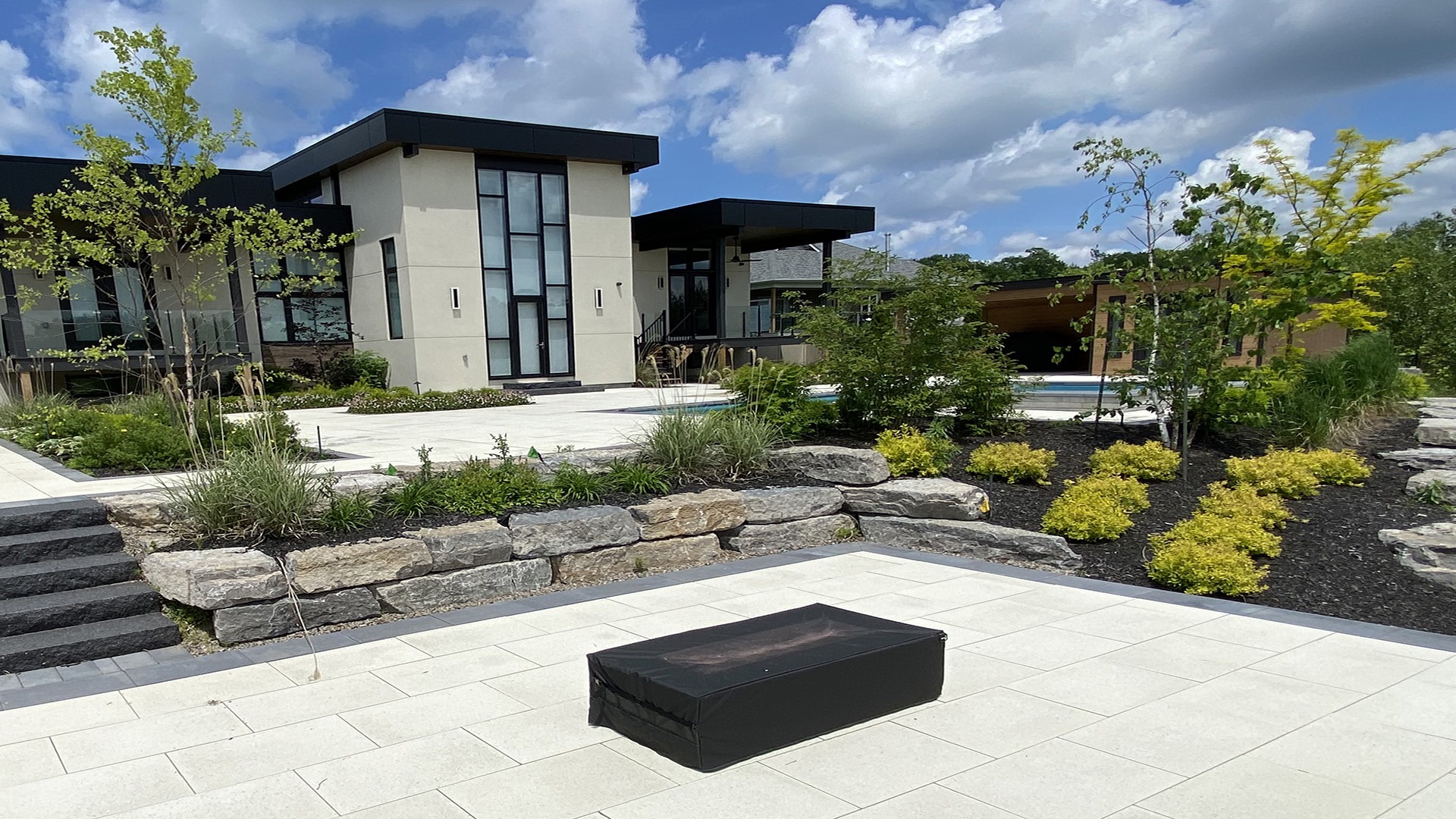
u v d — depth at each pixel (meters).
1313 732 2.98
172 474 6.61
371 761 2.85
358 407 13.88
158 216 10.15
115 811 2.54
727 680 2.79
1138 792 2.58
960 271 8.08
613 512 5.39
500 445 6.78
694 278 23.52
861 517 6.45
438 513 5.32
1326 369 8.34
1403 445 7.47
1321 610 4.38
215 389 15.40
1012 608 4.50
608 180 18.52
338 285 18.16
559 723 3.15
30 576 4.25
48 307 14.70
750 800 2.55
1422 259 17.06
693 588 5.01
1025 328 24.17
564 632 4.21
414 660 3.84
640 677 2.86
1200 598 4.59
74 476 6.46
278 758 2.88
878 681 3.12
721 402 8.69
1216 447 7.49
